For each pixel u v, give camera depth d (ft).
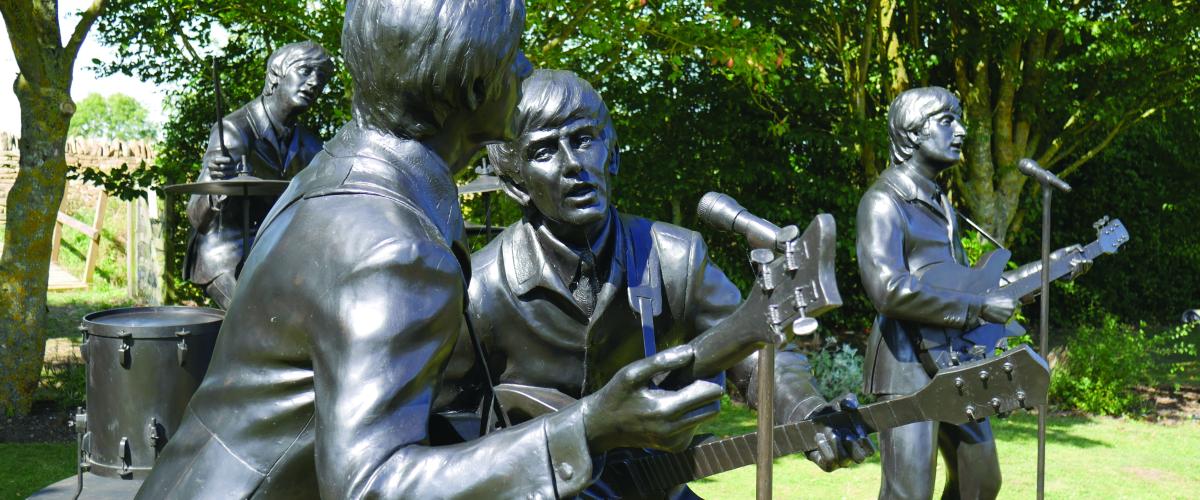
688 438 4.01
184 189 13.80
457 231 4.68
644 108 32.71
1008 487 20.95
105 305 45.09
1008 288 13.78
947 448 14.34
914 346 13.98
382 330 3.96
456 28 4.43
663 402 3.87
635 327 7.45
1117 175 40.73
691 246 7.55
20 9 23.61
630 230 7.54
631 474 6.96
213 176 15.15
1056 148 34.06
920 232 14.06
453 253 4.72
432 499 3.84
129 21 27.22
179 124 29.76
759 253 4.18
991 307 13.51
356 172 4.45
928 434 13.48
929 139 14.11
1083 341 31.96
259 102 16.65
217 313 14.32
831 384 29.96
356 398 3.90
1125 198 41.29
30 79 24.30
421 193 4.51
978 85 32.96
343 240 4.14
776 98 33.88
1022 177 33.42
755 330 4.21
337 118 28.07
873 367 14.28
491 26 4.51
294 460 4.41
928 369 13.93
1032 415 29.07
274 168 16.55
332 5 22.88
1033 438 25.82
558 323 7.36
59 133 24.71
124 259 52.03
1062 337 39.93
